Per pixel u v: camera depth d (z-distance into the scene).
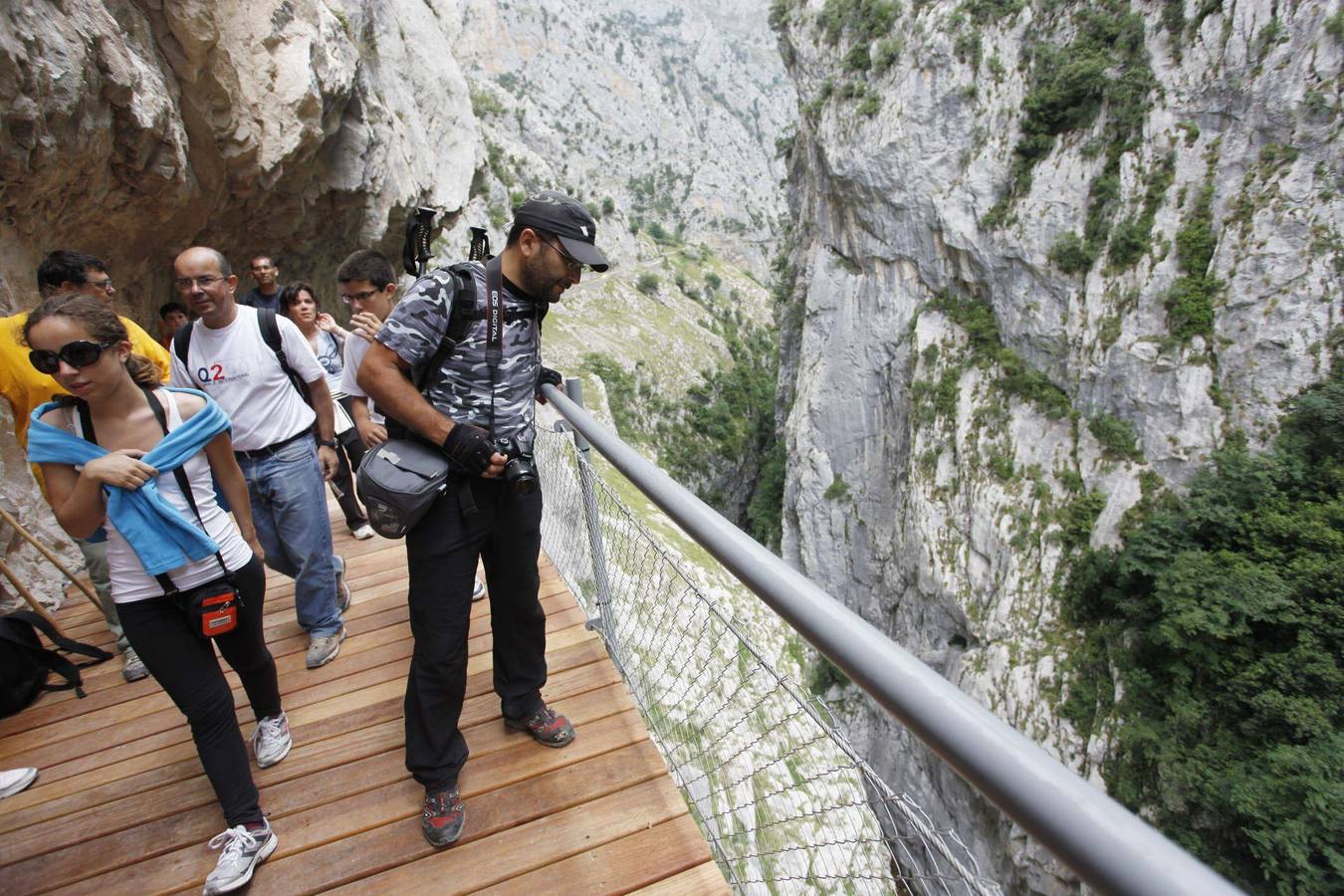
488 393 1.80
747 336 100.12
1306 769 18.11
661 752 2.24
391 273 2.96
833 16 37.00
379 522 1.71
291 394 2.92
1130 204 27.78
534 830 2.04
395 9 14.31
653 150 163.75
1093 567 25.52
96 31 4.87
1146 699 22.89
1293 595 20.58
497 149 92.88
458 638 1.93
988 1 31.02
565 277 1.79
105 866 2.08
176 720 2.79
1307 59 24.56
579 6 183.00
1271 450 24.03
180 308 4.86
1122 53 28.02
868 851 1.18
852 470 37.09
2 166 4.34
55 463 1.79
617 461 1.85
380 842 2.05
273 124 7.53
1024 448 29.12
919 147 32.78
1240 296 25.48
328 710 2.70
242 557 2.07
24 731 2.76
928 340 32.97
